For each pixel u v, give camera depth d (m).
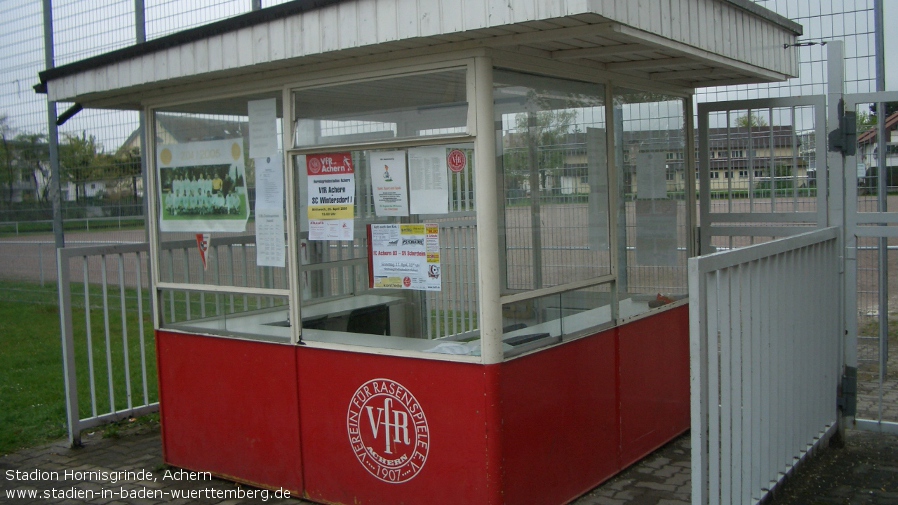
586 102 4.23
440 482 3.74
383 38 3.37
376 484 3.98
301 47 3.67
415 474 3.83
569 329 4.09
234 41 3.93
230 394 4.57
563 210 4.06
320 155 4.09
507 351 3.66
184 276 4.84
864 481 4.34
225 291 4.57
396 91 3.77
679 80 5.01
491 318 3.54
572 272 4.13
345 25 3.50
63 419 6.11
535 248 3.88
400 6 3.31
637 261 4.69
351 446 4.06
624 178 4.59
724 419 3.45
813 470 4.50
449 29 3.18
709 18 3.81
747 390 3.66
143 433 5.80
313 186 4.15
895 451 4.80
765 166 5.23
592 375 4.21
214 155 4.59
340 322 4.26
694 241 5.34
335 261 4.15
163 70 4.29
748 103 5.13
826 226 4.90
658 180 4.92
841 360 4.93
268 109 4.29
